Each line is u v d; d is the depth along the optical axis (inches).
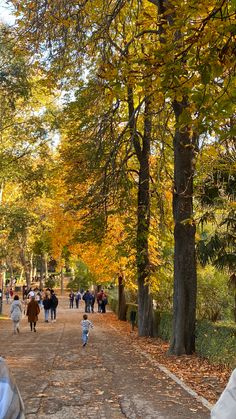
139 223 818.2
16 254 2490.2
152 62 269.0
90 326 694.5
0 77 821.9
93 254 1181.1
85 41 476.4
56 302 1239.5
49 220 1391.5
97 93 547.8
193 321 598.9
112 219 989.8
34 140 1001.5
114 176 588.1
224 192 565.9
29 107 1037.2
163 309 1000.2
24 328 1018.1
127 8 506.3
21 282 3816.4
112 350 637.9
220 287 871.1
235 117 294.0
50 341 756.0
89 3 448.8
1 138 1004.6
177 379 419.8
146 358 559.8
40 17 496.1
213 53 241.8
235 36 246.4
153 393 365.1
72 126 829.8
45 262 3673.7
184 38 269.7
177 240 611.5
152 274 829.2
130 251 849.5
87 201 781.9
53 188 1031.0
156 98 305.9
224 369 475.8
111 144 558.3
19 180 1021.8
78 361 533.6
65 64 531.2
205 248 594.6
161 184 660.1
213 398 349.4
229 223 581.9
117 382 409.7
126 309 1296.8
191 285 603.5
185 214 603.2
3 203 1161.4
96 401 340.2
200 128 258.5
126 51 464.8
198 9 246.8
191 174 568.1
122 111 776.3
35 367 491.8
